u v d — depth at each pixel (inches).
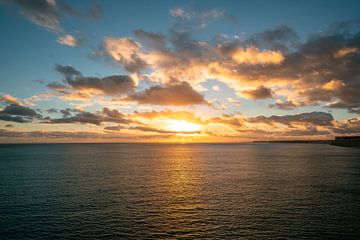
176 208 1379.2
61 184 2044.8
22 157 5098.4
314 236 1017.5
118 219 1209.4
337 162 3818.9
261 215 1255.5
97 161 4168.3
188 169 3061.0
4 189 1845.5
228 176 2481.5
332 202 1473.9
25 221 1182.9
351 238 1000.2
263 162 3976.4
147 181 2193.7
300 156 5290.4
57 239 1005.2
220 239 995.3
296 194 1675.7
